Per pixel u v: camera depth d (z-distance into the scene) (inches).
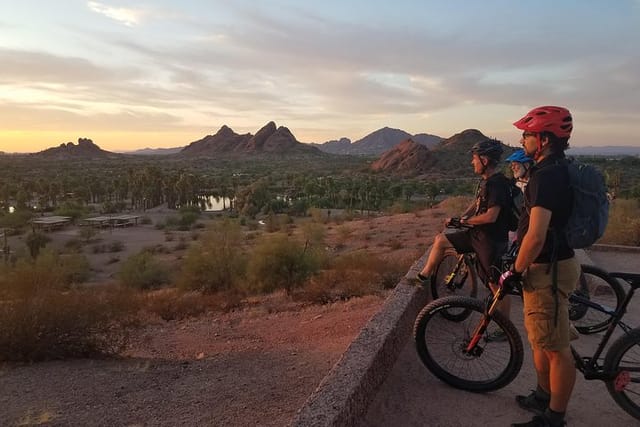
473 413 125.4
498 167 163.2
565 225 106.8
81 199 5012.3
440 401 131.6
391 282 497.7
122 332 349.7
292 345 309.7
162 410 217.3
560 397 112.7
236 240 830.5
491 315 131.7
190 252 756.0
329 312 394.6
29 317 307.1
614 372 119.3
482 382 135.6
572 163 106.9
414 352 161.5
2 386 257.3
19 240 2301.9
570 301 133.3
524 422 120.0
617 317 122.8
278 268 625.0
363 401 122.6
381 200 4072.3
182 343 356.5
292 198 4697.3
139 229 2878.9
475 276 193.3
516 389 137.6
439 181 6712.6
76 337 313.9
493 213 154.9
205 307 494.0
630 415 121.6
